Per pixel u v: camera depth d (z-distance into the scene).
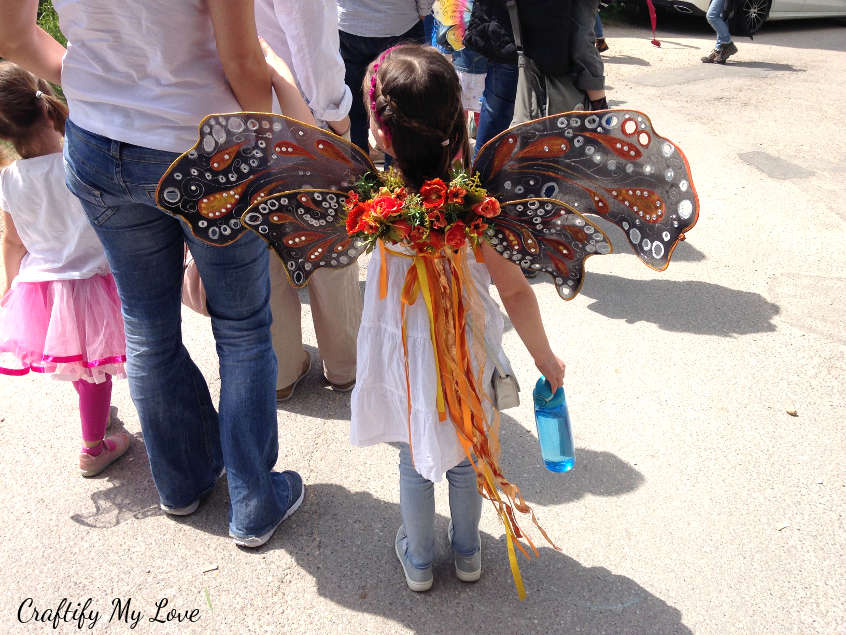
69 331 2.43
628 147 1.65
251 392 2.20
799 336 3.43
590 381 3.14
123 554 2.35
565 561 2.30
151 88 1.82
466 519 2.13
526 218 1.77
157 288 2.14
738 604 2.15
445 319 1.81
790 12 9.43
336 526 2.46
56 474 2.69
